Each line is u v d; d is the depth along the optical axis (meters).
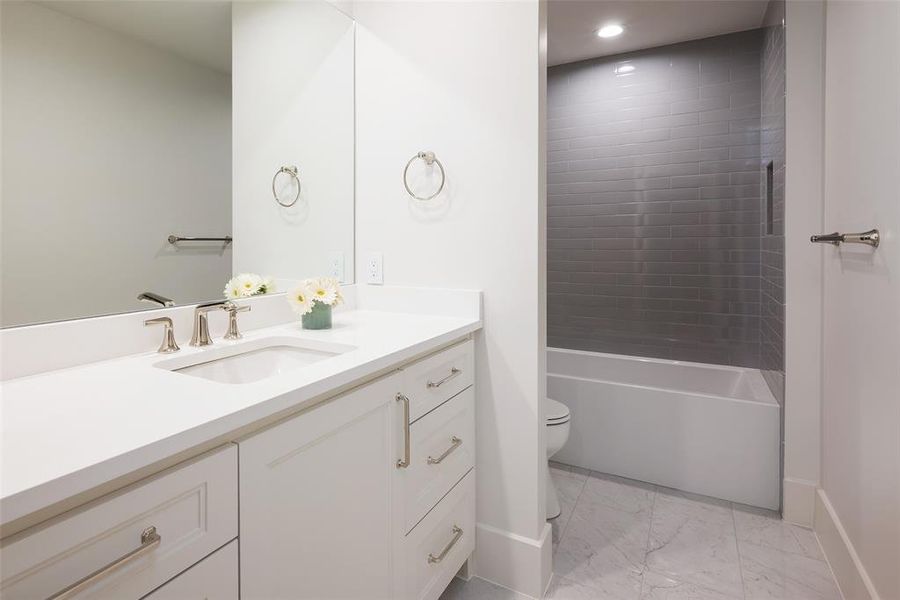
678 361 2.92
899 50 1.12
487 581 1.62
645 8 2.42
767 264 2.49
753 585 1.58
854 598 1.43
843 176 1.55
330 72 1.70
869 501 1.33
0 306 0.92
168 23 1.22
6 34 0.93
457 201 1.60
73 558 0.55
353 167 1.80
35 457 0.58
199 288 1.31
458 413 1.47
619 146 3.02
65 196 1.02
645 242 2.99
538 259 1.50
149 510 0.63
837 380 1.64
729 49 2.70
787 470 1.95
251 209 1.46
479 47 1.54
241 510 0.76
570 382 2.48
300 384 0.87
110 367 1.01
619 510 2.06
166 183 1.22
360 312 1.74
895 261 1.15
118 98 1.12
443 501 1.40
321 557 0.94
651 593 1.55
